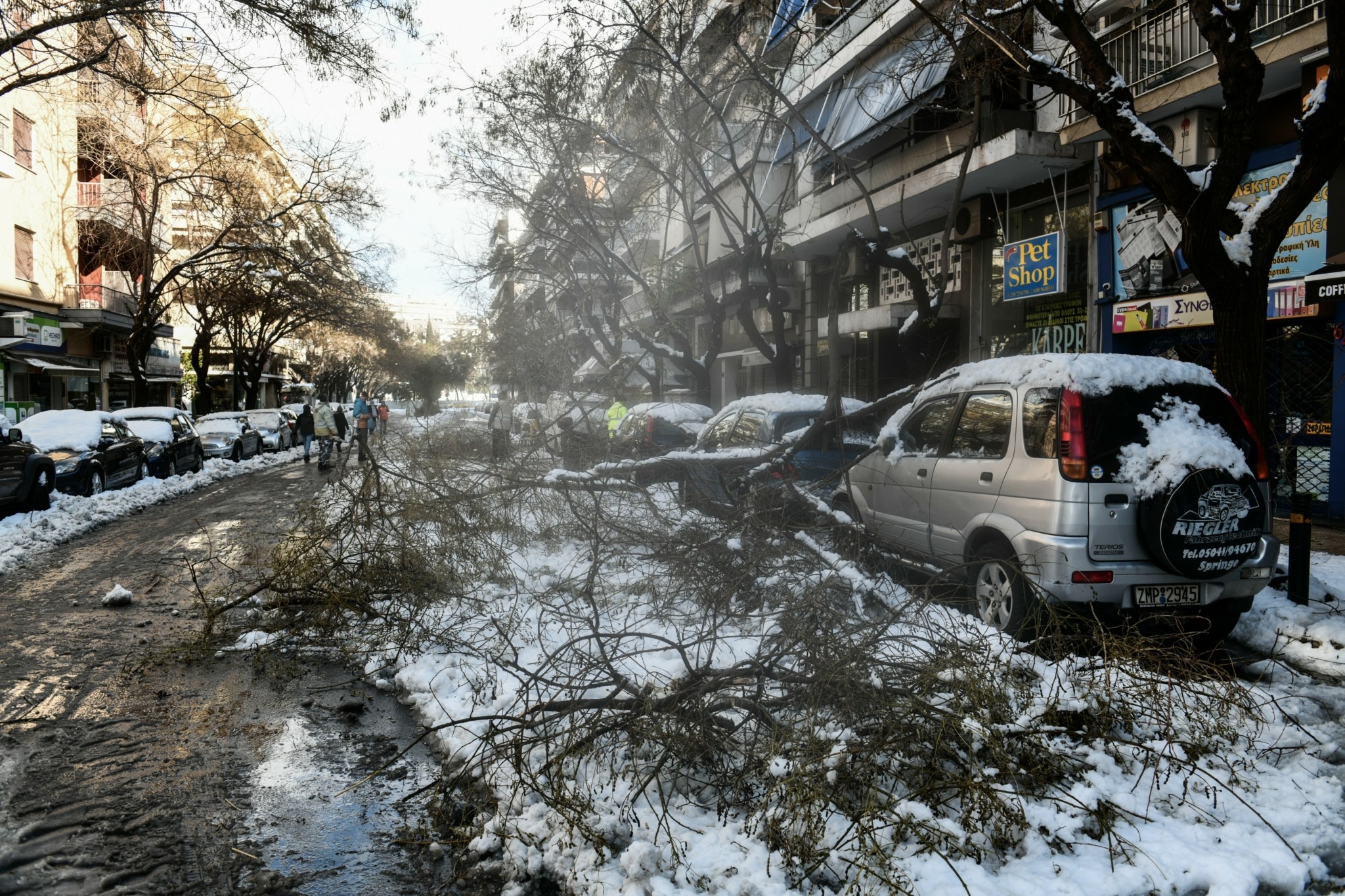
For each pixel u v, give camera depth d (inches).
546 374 749.3
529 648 219.5
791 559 225.8
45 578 337.1
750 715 148.2
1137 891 111.5
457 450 358.9
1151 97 472.1
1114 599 205.5
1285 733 165.3
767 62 563.8
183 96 531.2
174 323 1886.1
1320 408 427.8
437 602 255.0
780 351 612.7
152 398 1785.2
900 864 114.3
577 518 301.0
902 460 276.7
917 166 644.7
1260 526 205.9
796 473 274.4
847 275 864.3
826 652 152.2
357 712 190.7
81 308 1272.1
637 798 135.6
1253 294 266.5
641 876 113.7
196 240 1390.3
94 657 230.5
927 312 467.5
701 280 608.4
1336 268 373.4
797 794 121.1
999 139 542.6
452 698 194.2
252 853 131.0
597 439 368.2
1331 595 256.7
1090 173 549.0
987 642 171.8
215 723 183.9
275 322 1825.8
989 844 121.2
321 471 887.7
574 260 711.7
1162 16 478.3
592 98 538.6
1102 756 142.3
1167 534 197.9
